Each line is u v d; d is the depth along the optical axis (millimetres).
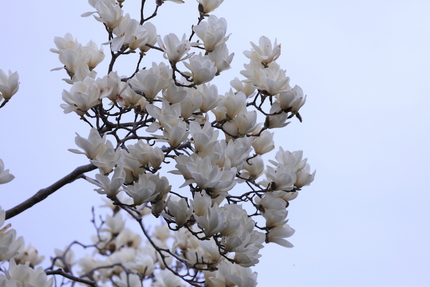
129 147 5480
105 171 5430
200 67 5551
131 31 5578
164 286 6367
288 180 5668
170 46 5543
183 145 5602
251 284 5543
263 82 5625
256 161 5746
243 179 5742
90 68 5672
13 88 5578
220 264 5586
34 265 6973
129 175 5496
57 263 7414
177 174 5492
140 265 6855
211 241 5777
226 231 5504
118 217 7738
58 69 5621
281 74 5645
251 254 5543
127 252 7605
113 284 7207
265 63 5730
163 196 5531
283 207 5688
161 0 5680
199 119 5613
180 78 5699
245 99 5625
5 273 5355
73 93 5484
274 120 5660
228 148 5531
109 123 5578
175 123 5473
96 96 5480
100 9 5559
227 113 5633
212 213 5445
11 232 5367
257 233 5598
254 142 5773
